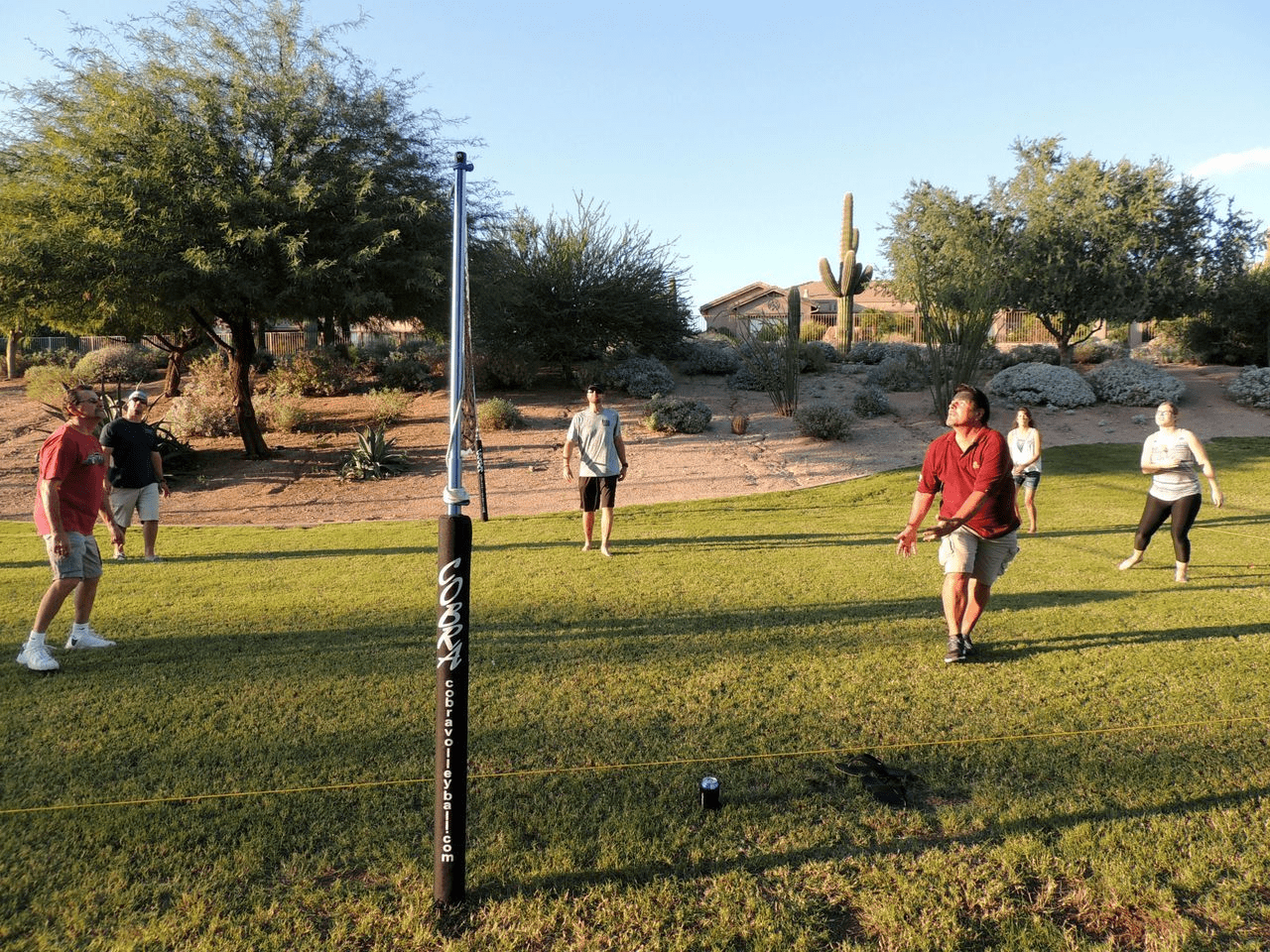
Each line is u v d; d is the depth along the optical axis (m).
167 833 3.32
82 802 3.56
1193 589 7.29
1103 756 3.92
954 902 2.86
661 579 7.95
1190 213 23.44
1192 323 27.42
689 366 26.69
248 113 16.20
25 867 3.09
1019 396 22.02
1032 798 3.53
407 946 2.69
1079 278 23.47
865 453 18.36
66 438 5.30
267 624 6.41
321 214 16.50
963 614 5.46
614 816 3.44
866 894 2.92
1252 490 13.76
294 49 17.03
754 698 4.71
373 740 4.17
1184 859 3.07
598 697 4.75
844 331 30.72
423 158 18.28
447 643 2.74
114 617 6.65
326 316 17.81
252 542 10.87
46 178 15.55
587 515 9.54
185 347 25.08
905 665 5.26
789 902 2.88
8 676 5.14
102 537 11.43
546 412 21.88
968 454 5.20
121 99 15.44
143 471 9.41
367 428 20.23
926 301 21.84
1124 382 21.91
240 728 4.33
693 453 18.58
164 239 15.07
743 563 8.77
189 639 5.98
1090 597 7.04
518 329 23.75
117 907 2.87
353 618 6.59
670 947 2.67
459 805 2.81
